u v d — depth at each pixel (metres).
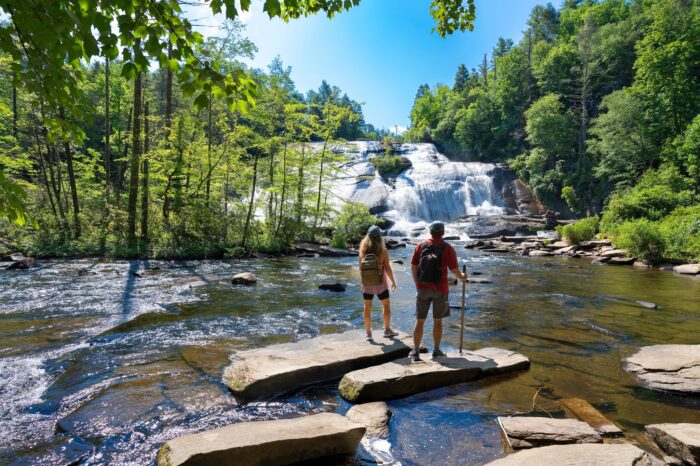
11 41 2.32
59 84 2.58
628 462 2.79
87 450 3.19
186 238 18.50
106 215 19.38
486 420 3.77
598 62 51.00
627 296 10.11
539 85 57.19
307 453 3.10
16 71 2.44
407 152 51.91
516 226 33.91
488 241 28.11
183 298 9.11
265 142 21.59
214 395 4.25
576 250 22.00
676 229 18.02
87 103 2.75
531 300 9.60
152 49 2.36
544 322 7.50
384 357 5.28
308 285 11.30
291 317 7.61
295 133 23.94
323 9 4.54
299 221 23.34
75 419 3.68
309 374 4.68
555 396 4.30
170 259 17.06
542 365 5.25
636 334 6.69
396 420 3.78
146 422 3.66
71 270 13.08
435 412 3.95
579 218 40.12
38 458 3.07
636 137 35.25
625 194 28.98
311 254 21.06
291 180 23.17
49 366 4.95
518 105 58.72
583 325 7.29
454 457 3.15
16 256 15.52
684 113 34.66
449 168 44.44
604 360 5.44
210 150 20.20
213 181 22.31
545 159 43.97
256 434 3.10
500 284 12.08
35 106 2.73
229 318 7.42
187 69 2.52
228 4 2.46
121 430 3.51
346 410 4.03
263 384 4.31
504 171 44.31
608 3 72.88
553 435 3.33
